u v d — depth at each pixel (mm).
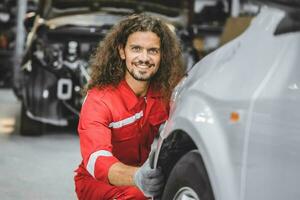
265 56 2043
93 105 2750
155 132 2932
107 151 2617
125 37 2762
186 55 8211
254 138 1953
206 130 2184
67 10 8688
